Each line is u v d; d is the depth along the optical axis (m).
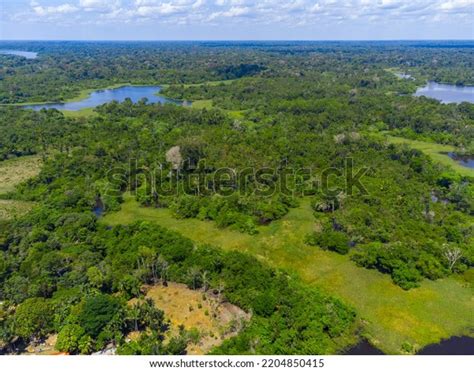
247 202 81.19
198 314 51.38
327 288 58.16
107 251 64.50
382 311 53.44
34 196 87.00
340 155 105.94
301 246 69.19
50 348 44.72
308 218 78.88
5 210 81.81
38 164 108.75
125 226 72.44
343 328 49.25
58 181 92.38
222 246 69.81
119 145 114.12
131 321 47.72
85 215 74.31
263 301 50.53
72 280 54.22
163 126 135.00
